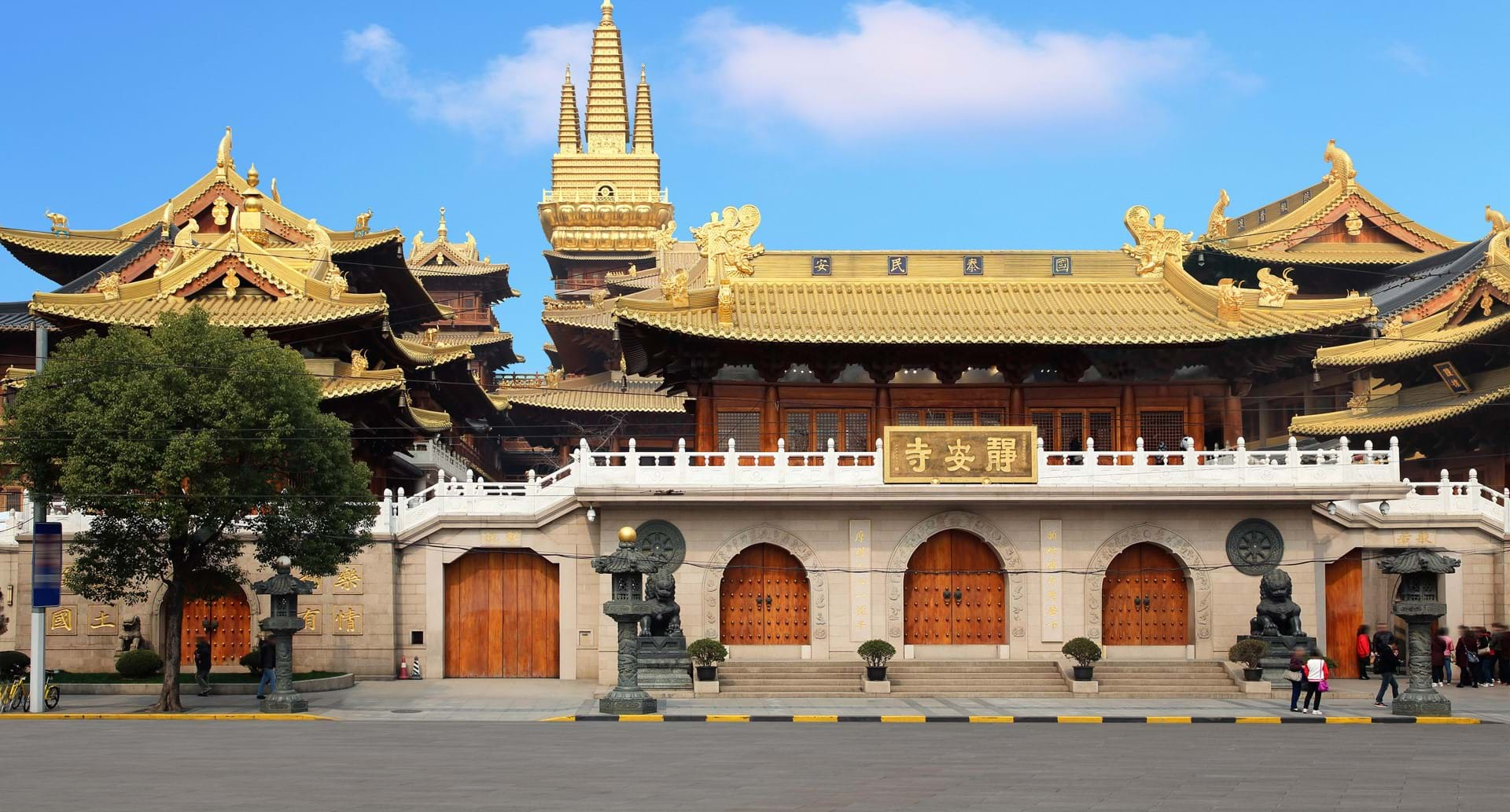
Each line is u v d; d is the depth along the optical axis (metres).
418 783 30.69
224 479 46.72
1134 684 53.22
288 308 66.69
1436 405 72.38
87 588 49.59
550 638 58.56
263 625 47.41
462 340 111.38
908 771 32.69
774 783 30.67
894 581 55.31
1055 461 59.00
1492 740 39.94
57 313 64.19
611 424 102.88
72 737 40.44
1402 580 47.41
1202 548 55.56
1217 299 58.12
